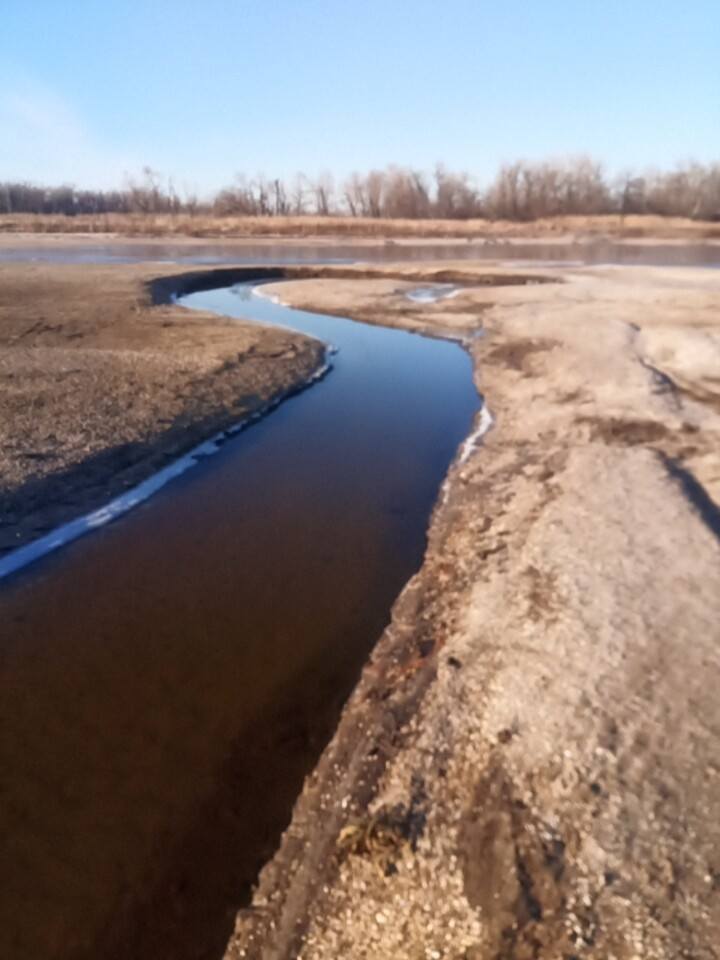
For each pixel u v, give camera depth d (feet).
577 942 12.09
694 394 44.06
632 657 18.47
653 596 21.16
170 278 104.47
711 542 24.27
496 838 14.16
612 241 187.62
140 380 48.67
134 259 148.87
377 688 20.07
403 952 12.63
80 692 20.47
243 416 44.21
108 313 76.38
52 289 92.63
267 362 55.47
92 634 23.03
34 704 20.01
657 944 11.86
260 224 228.02
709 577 22.11
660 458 32.63
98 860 15.56
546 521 26.66
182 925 14.20
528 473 32.86
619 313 69.87
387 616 23.97
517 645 19.67
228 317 76.54
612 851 13.46
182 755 18.26
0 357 55.57
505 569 24.04
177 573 26.63
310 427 43.50
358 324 77.25
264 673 21.21
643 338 58.08
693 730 15.97
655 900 12.55
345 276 117.70
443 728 17.42
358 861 14.42
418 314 78.95
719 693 17.03
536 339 60.95
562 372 48.80
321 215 274.36
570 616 20.39
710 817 13.88
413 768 16.35
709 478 30.55
